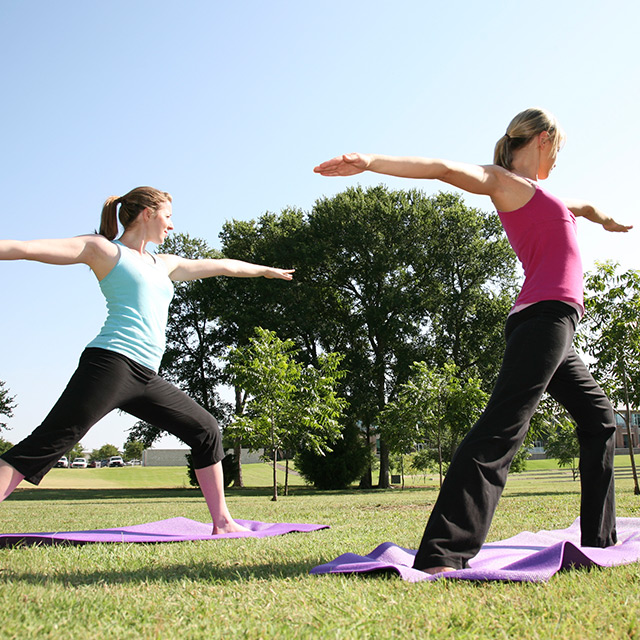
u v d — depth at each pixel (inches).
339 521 241.8
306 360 1123.3
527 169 125.6
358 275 1179.9
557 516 240.2
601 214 146.6
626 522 163.6
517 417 106.7
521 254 119.3
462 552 101.0
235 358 657.6
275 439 624.7
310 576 101.7
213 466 169.3
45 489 1218.0
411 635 66.7
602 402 125.0
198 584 96.3
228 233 1291.8
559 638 64.9
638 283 491.8
